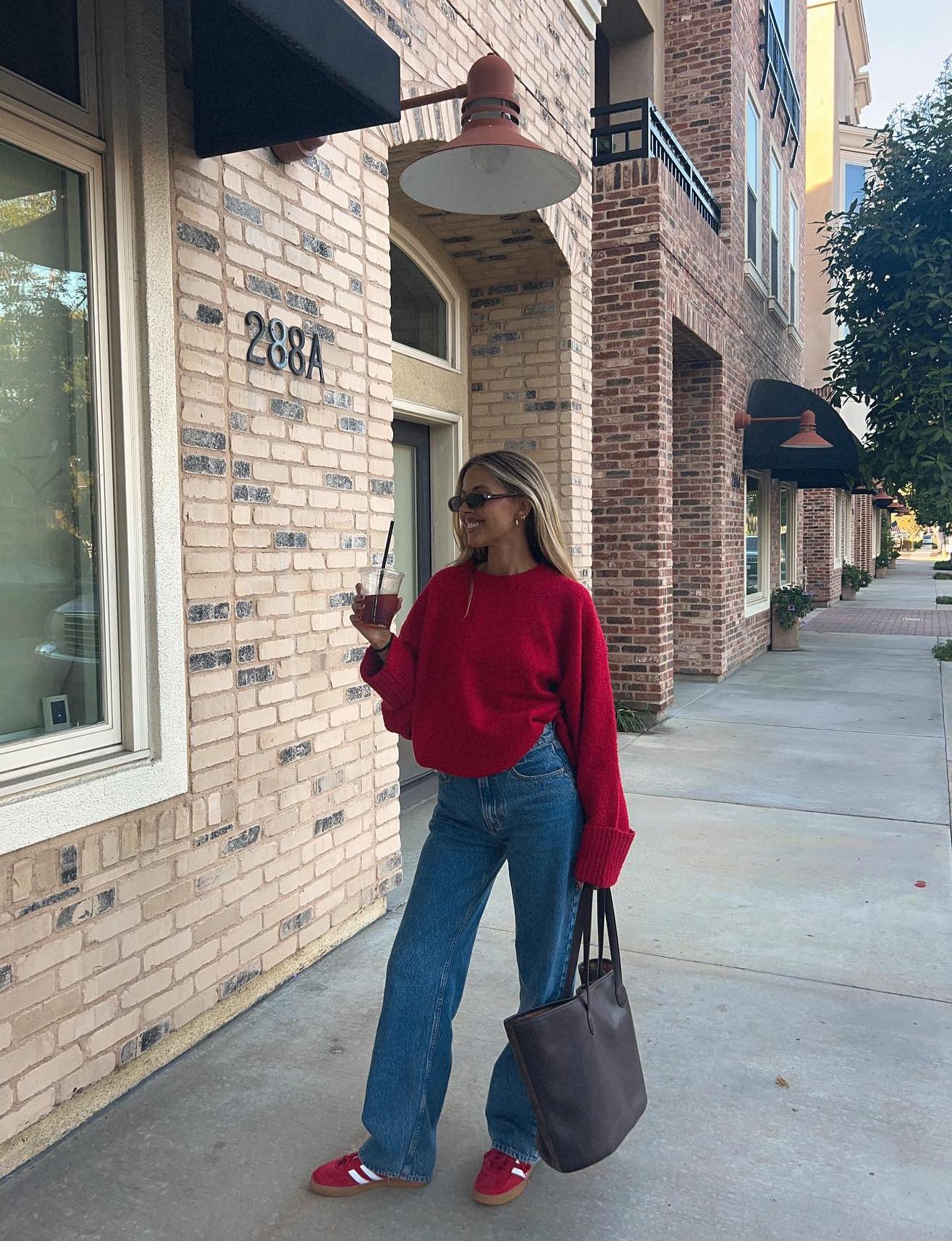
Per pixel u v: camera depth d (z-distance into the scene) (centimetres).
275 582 340
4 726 261
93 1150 256
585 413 678
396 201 549
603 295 850
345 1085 288
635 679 862
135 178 279
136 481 283
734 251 1096
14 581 262
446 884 236
